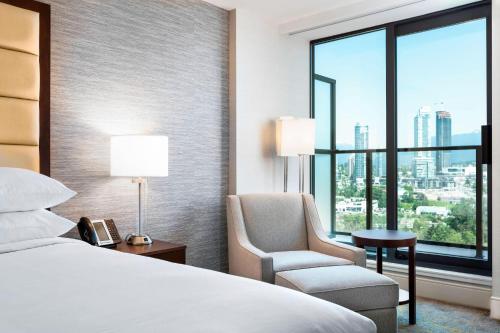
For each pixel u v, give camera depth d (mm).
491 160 3152
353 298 2381
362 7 3543
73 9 2707
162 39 3207
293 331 1057
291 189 4184
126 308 1116
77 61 2729
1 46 2324
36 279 1401
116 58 2930
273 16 3887
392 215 3824
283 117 3828
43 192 2107
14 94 2365
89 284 1344
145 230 3104
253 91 3818
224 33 3686
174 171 3293
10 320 1029
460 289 3295
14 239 1954
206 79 3531
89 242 2541
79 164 2746
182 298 1204
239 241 2969
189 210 3402
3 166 2311
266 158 3943
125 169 2629
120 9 2951
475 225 3414
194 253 3439
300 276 2469
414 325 2852
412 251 2910
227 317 1065
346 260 2875
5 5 2338
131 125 3016
